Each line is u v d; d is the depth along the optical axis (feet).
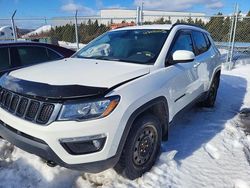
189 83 12.50
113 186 8.91
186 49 13.11
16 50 15.49
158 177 9.54
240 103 19.86
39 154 7.84
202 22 45.50
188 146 12.17
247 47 42.27
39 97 7.76
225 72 33.45
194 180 9.59
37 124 7.65
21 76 9.32
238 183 9.53
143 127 9.00
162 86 9.78
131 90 8.42
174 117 11.33
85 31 45.55
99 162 7.81
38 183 8.94
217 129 14.35
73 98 7.47
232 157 11.38
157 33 12.19
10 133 8.42
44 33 51.98
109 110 7.67
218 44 40.24
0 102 9.23
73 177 9.28
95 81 8.26
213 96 18.10
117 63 10.36
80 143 7.58
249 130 14.57
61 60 11.72
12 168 9.76
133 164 9.00
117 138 7.91
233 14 34.53
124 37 12.62
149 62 10.44
